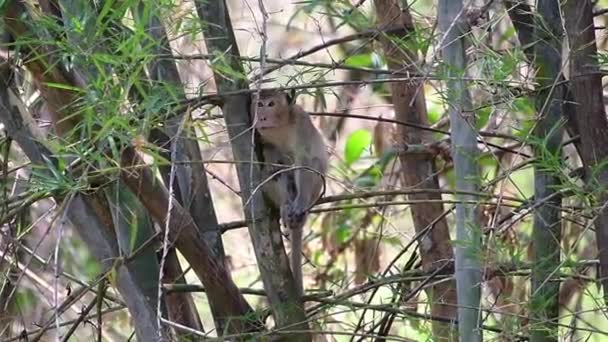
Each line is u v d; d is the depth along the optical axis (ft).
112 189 24.13
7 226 30.12
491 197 23.95
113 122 20.01
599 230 24.18
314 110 37.52
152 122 20.92
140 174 22.74
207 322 40.09
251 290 28.53
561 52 25.08
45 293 35.19
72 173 22.85
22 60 22.67
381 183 37.99
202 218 26.76
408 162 31.37
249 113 25.49
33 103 28.02
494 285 29.66
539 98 25.30
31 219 32.76
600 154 24.00
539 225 25.46
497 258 24.04
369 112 42.14
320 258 39.42
